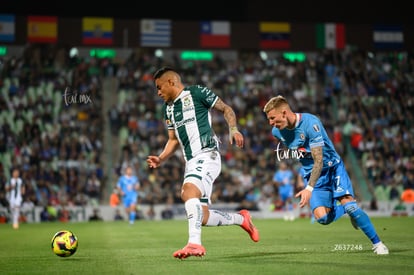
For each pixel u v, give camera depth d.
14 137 105.75
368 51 129.50
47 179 99.25
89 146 107.19
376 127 116.69
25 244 41.16
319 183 28.16
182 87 26.20
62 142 106.38
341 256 27.12
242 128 115.50
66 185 99.12
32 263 26.64
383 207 95.56
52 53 124.56
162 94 26.09
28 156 101.81
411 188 105.00
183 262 25.58
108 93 124.25
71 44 117.88
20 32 116.12
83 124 112.62
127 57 130.00
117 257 29.02
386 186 105.25
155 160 27.09
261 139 113.12
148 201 98.06
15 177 72.12
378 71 133.00
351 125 116.56
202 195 24.91
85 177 102.25
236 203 97.94
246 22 124.12
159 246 37.50
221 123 114.25
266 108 27.08
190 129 25.64
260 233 49.97
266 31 124.75
